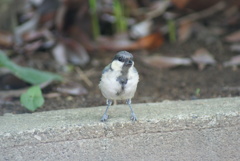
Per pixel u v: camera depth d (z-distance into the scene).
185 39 13.15
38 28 12.62
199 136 7.25
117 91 6.87
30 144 6.87
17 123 7.18
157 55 12.25
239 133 7.33
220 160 7.42
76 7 12.43
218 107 7.60
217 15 14.05
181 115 7.18
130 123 7.03
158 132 7.14
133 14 13.41
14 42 12.12
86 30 12.77
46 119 7.37
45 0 12.56
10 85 10.70
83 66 11.86
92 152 7.07
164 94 10.04
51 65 11.74
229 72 11.31
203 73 11.38
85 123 7.00
